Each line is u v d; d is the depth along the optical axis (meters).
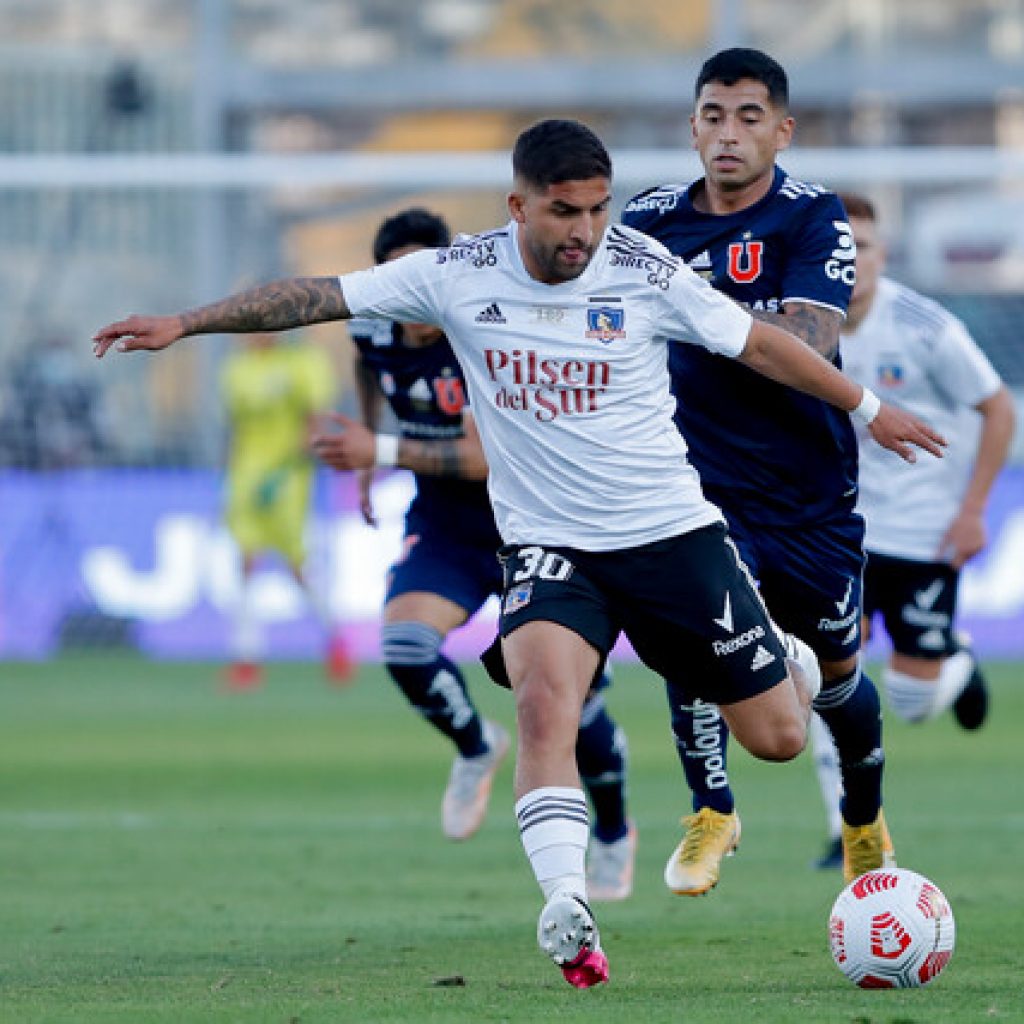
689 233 24.73
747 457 24.91
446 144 103.00
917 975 20.64
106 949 24.97
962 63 104.69
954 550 35.16
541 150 20.06
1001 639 72.69
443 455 31.44
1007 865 32.44
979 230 83.69
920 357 34.72
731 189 24.34
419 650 31.56
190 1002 20.31
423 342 32.06
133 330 20.80
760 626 21.64
